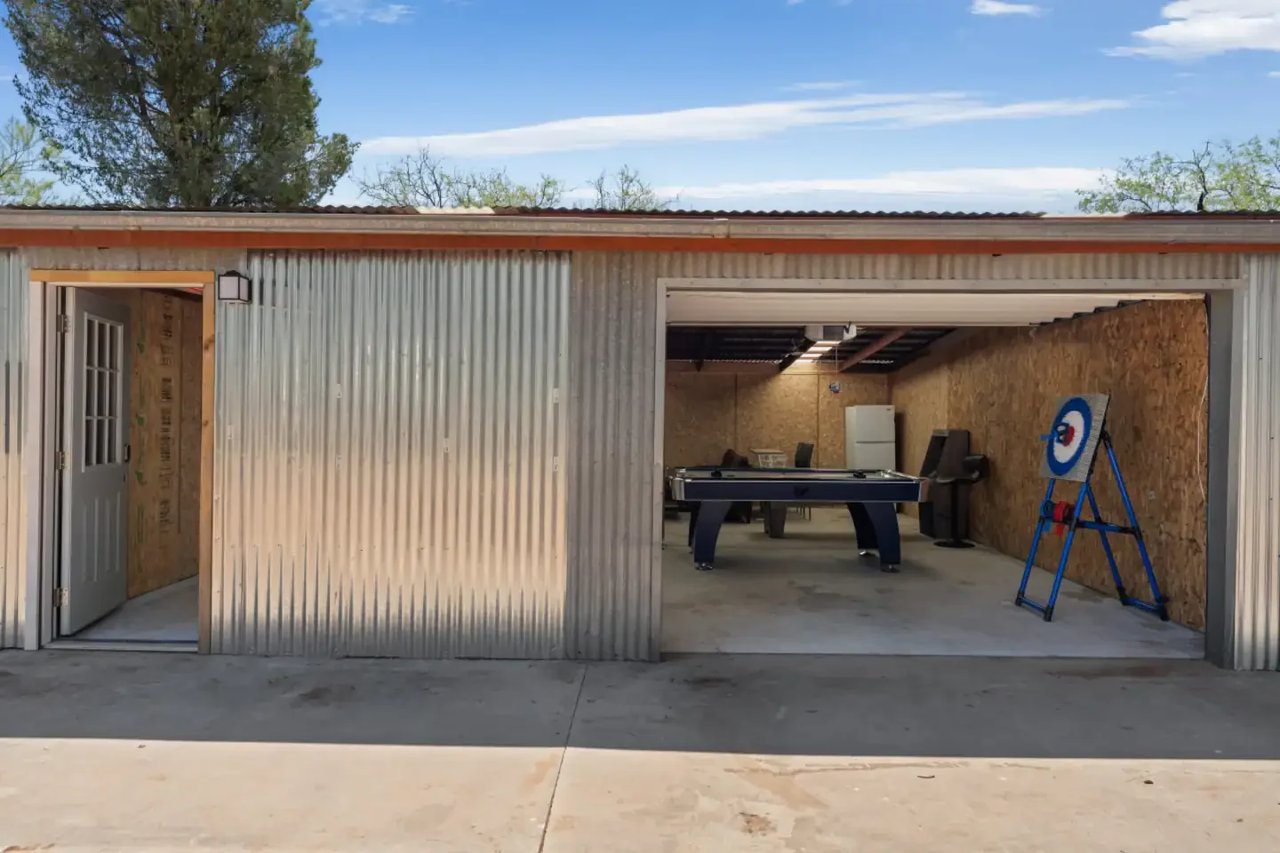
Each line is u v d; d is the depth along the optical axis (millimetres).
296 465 4922
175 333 6812
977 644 5359
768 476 8719
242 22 13984
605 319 4887
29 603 4992
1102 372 6980
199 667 4723
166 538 6742
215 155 13812
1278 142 20781
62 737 3723
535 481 4910
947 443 9977
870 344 11383
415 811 3078
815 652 5168
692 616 6090
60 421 5184
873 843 2881
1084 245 4688
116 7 13453
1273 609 4840
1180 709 4188
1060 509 6301
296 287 4910
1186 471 5859
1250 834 2945
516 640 4934
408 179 23891
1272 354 4820
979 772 3443
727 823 3014
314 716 4004
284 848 2816
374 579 4938
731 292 5082
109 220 4602
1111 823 3021
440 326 4902
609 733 3832
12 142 15117
